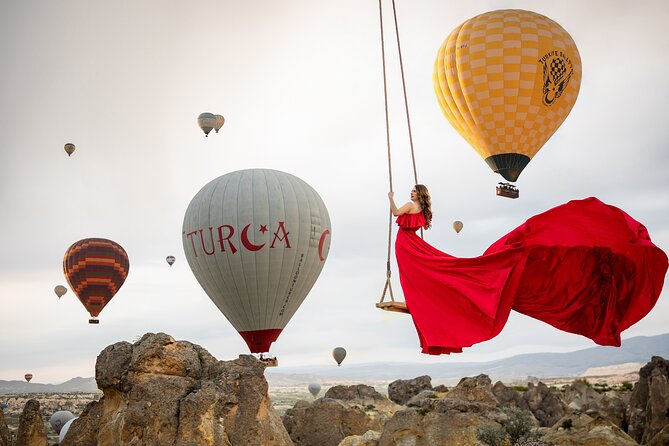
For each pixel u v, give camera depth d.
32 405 43.12
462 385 54.75
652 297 17.23
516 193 56.22
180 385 38.34
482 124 55.28
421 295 16.48
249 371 40.12
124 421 37.06
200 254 66.25
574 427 43.78
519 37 54.22
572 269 17.09
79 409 130.00
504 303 16.28
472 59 54.53
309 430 53.28
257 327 66.94
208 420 37.12
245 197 65.56
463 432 43.06
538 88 54.25
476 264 16.42
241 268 64.88
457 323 16.19
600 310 17.44
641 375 57.53
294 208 66.00
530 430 43.25
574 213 17.03
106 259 88.00
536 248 16.78
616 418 58.53
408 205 16.73
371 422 53.25
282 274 65.38
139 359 39.09
